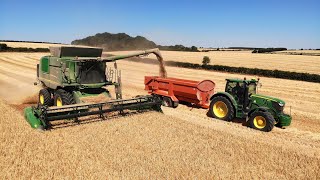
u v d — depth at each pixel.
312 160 8.48
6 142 8.64
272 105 12.33
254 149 9.12
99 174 6.88
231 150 8.92
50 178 6.57
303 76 30.50
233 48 130.62
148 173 7.07
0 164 7.19
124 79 27.64
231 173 7.36
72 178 6.64
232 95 13.24
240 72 36.00
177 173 7.18
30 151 8.03
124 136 9.70
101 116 11.70
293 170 7.76
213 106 13.86
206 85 15.45
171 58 57.50
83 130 10.10
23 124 10.44
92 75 13.20
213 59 57.25
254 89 13.48
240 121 13.72
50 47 14.19
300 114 15.38
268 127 11.87
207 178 7.00
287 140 10.95
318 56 65.44
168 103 16.06
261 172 7.51
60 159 7.62
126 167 7.35
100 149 8.45
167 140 9.55
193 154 8.48
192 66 42.00
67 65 12.66
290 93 22.09
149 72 34.16
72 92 12.70
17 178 6.54
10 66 35.41
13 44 80.81
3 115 11.59
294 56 66.00
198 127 11.17
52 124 10.56
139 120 11.66
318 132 12.32
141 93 20.23
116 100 11.88
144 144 9.07
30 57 48.53
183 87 15.47
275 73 32.84
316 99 19.77
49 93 14.13
